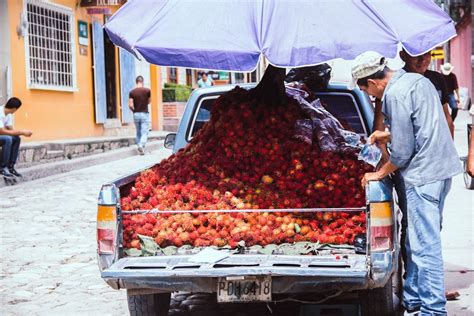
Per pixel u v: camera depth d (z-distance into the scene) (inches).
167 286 195.0
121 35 234.7
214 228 212.5
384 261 190.5
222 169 232.1
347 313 227.3
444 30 229.3
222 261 196.7
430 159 204.4
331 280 190.4
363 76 209.9
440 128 205.8
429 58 239.3
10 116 554.3
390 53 220.7
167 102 1144.2
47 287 283.6
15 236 375.2
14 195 506.3
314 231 212.4
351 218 213.6
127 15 240.8
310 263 193.2
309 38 220.2
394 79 206.8
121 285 196.1
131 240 212.4
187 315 248.4
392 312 227.6
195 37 223.9
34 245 354.6
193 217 214.7
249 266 192.1
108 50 924.6
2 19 640.4
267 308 254.4
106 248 201.6
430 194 204.7
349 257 198.2
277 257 199.5
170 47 223.3
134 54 232.5
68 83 772.0
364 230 207.8
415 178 205.6
